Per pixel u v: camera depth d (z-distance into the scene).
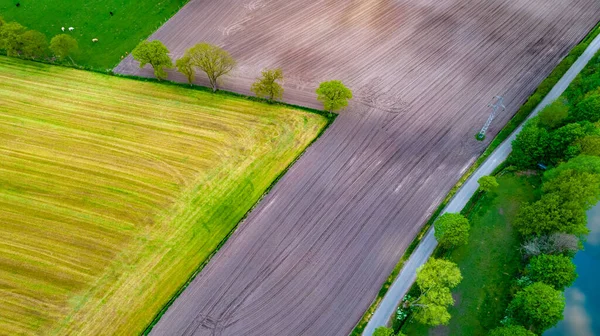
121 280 52.75
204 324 49.28
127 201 60.16
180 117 70.00
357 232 56.25
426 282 46.81
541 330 45.62
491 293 51.09
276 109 70.38
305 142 65.88
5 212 59.72
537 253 50.72
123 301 51.06
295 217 57.84
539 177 60.94
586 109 61.16
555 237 49.50
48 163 64.81
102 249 55.53
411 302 49.38
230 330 48.81
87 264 54.22
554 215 50.00
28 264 54.50
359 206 58.69
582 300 52.72
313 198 59.62
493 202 58.62
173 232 56.91
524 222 52.59
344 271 52.94
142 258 54.53
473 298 50.78
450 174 61.81
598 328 50.41
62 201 60.50
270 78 67.12
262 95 71.12
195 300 50.97
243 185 61.28
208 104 71.62
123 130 68.50
